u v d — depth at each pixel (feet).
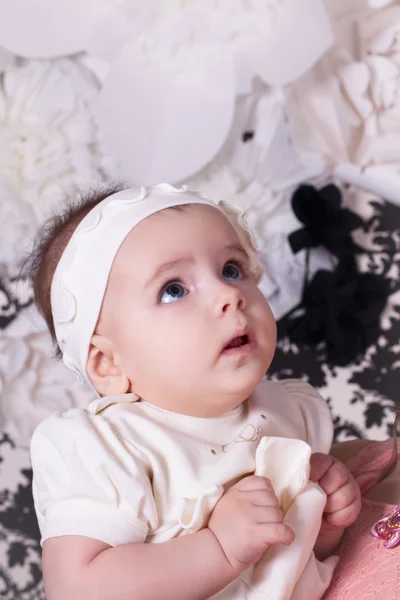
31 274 3.67
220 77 5.37
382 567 2.36
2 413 5.91
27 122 5.55
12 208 5.49
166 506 2.55
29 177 5.54
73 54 5.65
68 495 2.47
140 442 2.61
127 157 5.48
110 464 2.49
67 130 5.58
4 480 5.90
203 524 2.47
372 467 2.98
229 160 5.90
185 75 5.37
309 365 6.26
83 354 2.92
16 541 5.83
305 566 2.54
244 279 2.86
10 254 5.57
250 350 2.65
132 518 2.43
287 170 6.10
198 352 2.62
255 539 2.32
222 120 5.39
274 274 6.14
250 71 5.41
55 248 3.18
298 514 2.52
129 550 2.37
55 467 2.55
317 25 5.32
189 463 2.59
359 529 2.74
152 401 2.76
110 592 2.31
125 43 5.34
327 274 6.18
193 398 2.67
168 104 5.40
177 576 2.32
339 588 2.49
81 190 5.34
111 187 4.14
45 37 5.37
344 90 6.22
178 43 5.29
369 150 6.34
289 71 5.39
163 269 2.72
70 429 2.60
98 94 5.59
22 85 5.51
